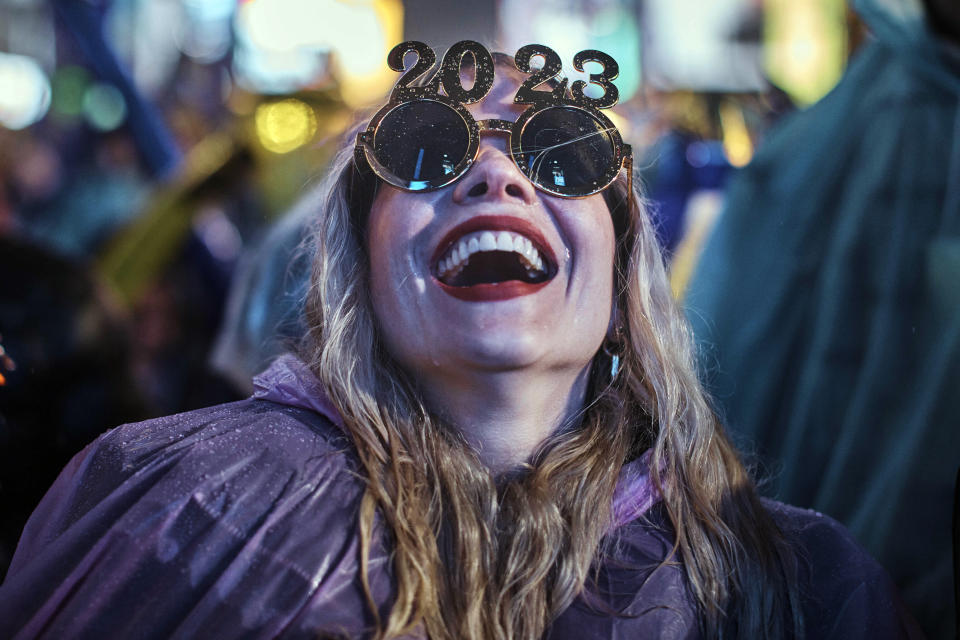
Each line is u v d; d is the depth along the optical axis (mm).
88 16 3883
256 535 1151
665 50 4852
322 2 4051
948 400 1982
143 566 1143
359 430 1251
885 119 2373
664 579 1231
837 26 4352
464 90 1299
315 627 1106
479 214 1241
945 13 2299
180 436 1273
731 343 2430
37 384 1750
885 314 2193
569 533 1243
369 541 1163
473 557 1191
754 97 3373
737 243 2529
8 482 1648
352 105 3016
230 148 3037
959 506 1312
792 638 1274
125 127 3920
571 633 1174
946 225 2225
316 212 1579
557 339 1252
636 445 1381
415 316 1253
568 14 5137
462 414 1292
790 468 2209
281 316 2182
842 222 2324
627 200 1402
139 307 3064
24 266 1854
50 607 1141
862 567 1326
